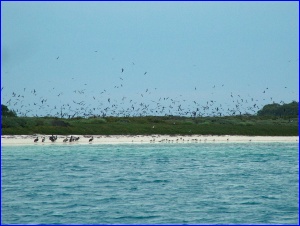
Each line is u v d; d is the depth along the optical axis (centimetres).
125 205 5275
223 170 8000
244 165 8638
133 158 9488
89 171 7738
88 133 13450
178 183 6625
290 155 10219
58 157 9481
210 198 5656
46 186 6338
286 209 5159
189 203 5391
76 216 4856
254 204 5359
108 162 8838
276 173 7681
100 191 6009
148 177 7150
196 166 8481
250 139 13738
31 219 4734
